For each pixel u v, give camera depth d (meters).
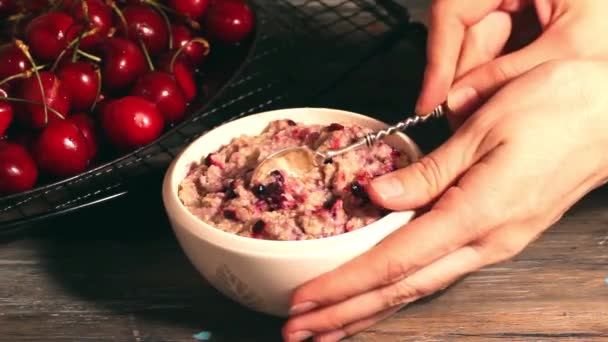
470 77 0.45
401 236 0.39
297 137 0.44
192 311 0.44
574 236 0.47
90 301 0.44
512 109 0.41
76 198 0.47
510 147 0.40
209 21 0.54
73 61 0.49
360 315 0.40
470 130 0.41
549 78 0.41
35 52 0.50
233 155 0.44
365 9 0.57
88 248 0.47
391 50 0.59
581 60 0.42
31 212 0.48
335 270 0.39
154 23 0.52
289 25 0.61
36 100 0.47
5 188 0.45
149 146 0.46
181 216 0.40
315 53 0.58
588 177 0.41
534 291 0.44
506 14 0.48
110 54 0.50
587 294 0.44
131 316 0.44
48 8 0.53
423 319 0.43
